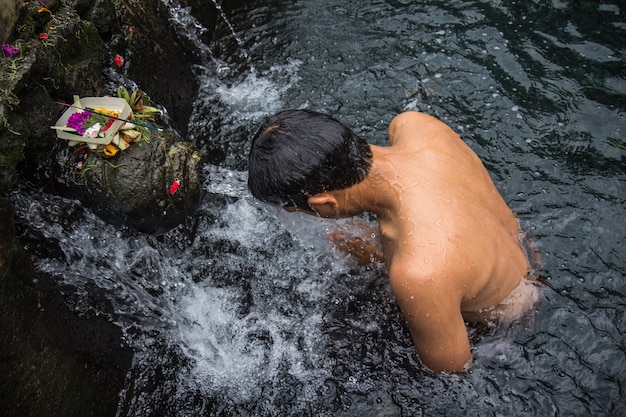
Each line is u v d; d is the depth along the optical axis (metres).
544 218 2.63
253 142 1.93
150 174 2.30
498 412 2.19
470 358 2.07
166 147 2.38
